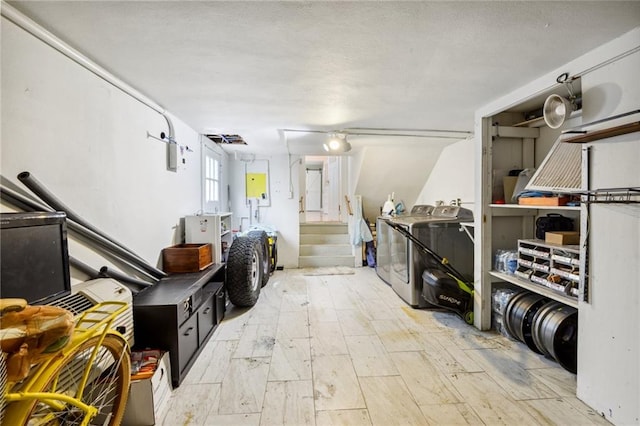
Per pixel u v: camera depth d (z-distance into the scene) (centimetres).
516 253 238
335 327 254
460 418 146
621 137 139
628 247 136
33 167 127
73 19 122
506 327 228
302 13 119
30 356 84
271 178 474
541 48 149
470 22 126
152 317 167
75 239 152
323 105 239
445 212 368
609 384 144
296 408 154
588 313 154
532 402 157
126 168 194
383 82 193
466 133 341
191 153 307
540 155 257
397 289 343
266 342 227
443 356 205
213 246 278
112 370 119
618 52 139
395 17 122
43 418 92
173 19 122
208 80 188
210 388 170
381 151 428
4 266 100
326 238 537
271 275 436
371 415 148
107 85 174
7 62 116
